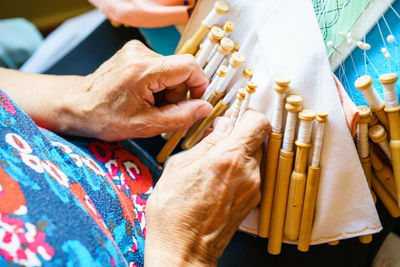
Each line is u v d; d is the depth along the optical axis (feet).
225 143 1.59
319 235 1.83
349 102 1.58
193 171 1.53
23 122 1.41
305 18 1.59
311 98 1.62
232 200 1.55
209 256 1.53
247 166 1.58
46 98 1.83
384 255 2.10
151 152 2.46
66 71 2.80
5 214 1.04
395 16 1.54
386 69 1.62
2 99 1.38
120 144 1.96
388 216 1.97
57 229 1.09
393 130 1.59
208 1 1.96
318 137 1.60
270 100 1.70
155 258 1.43
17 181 1.13
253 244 2.13
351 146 1.61
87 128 1.82
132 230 1.59
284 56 1.62
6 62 3.35
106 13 2.40
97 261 1.13
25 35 3.58
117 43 2.83
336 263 2.08
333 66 1.76
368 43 1.65
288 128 1.64
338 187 1.68
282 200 1.77
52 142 1.58
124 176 1.81
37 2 4.36
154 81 1.63
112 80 1.66
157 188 1.59
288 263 2.09
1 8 4.27
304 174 1.69
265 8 1.68
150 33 2.45
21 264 0.98
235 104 1.77
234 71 1.74
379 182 1.82
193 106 1.77
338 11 1.65
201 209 1.49
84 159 1.62
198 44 1.92
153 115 1.73
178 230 1.47
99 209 1.46
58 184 1.26
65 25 3.26
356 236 1.93
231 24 1.77
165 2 2.18
